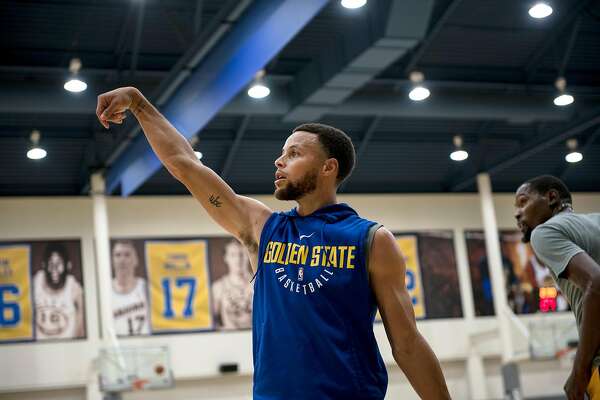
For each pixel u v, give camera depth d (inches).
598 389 153.6
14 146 754.2
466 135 869.2
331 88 611.2
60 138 757.3
